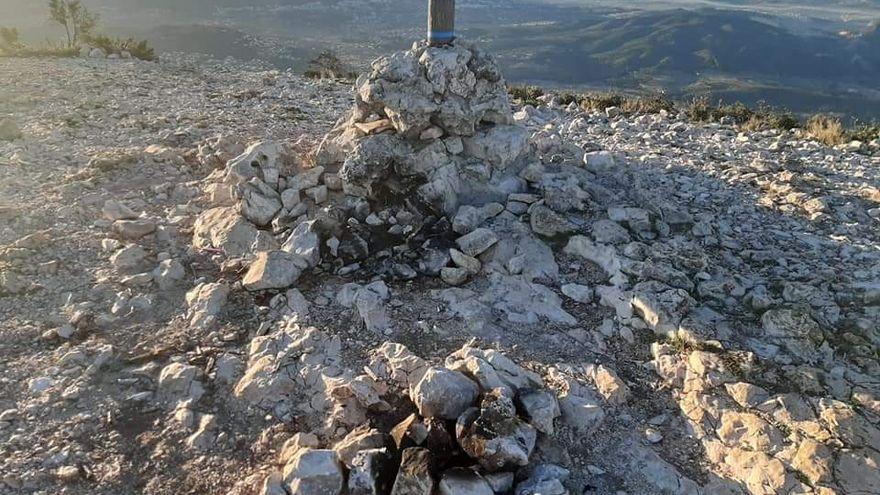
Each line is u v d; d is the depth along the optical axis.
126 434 5.34
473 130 8.31
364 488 4.66
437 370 5.38
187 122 12.41
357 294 6.76
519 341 6.34
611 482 5.00
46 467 4.98
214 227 7.95
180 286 7.12
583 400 5.59
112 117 12.62
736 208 8.67
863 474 4.80
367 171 7.91
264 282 6.86
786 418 5.31
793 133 13.79
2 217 8.01
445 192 7.98
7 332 6.30
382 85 8.13
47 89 14.80
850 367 5.84
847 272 7.09
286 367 5.91
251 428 5.41
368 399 5.40
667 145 11.91
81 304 6.71
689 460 5.23
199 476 4.99
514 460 4.80
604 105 16.42
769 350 6.04
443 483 4.62
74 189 8.89
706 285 6.89
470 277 7.20
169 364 5.99
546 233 7.71
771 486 4.87
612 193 8.51
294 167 8.86
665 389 5.88
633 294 6.72
